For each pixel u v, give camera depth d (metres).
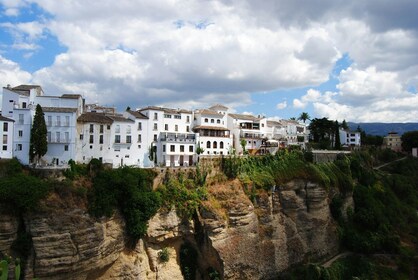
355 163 97.88
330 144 119.88
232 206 62.91
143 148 74.69
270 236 68.31
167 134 75.81
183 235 60.25
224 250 59.59
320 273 68.19
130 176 54.97
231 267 59.91
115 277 52.91
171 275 58.44
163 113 78.81
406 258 77.38
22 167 51.91
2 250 43.91
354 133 139.00
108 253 51.38
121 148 70.88
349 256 78.19
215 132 85.56
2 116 57.09
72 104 65.62
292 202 73.75
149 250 57.06
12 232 44.69
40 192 46.31
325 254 76.81
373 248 79.19
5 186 44.72
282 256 69.00
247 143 94.94
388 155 127.56
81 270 48.06
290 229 72.44
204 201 61.50
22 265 44.47
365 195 90.75
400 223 89.25
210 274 60.38
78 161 62.28
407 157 129.88
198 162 67.00
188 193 61.31
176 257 60.34
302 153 86.44
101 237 49.94
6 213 44.41
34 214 45.41
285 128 121.62
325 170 85.69
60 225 46.41
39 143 57.41
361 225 85.12
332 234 79.50
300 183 76.69
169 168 62.53
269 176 72.88
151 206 55.84
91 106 90.75
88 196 50.59
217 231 59.50
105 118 69.56
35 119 57.72
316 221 77.19
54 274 46.00
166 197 59.31
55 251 45.78
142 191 56.22
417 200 102.44
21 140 57.53
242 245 62.62
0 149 55.56
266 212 69.00
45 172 51.34
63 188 48.41
